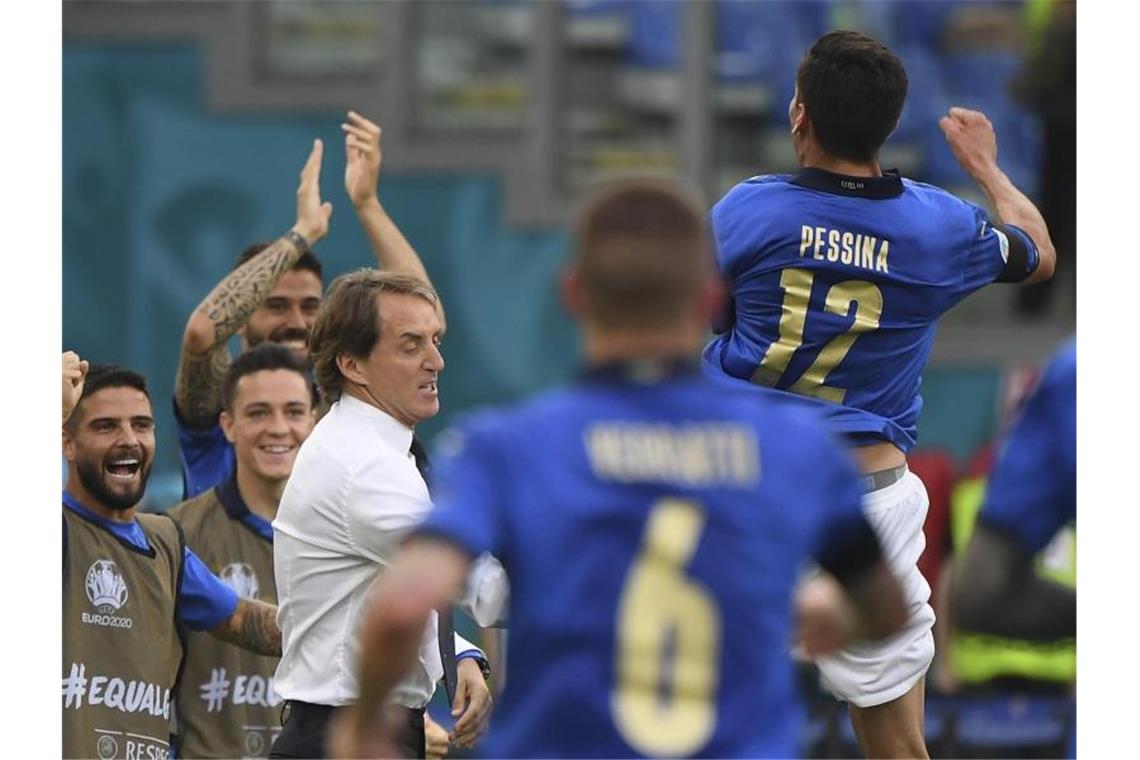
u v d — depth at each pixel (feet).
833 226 55.01
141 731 62.18
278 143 136.98
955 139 61.72
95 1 137.08
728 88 147.33
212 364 70.64
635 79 147.02
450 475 35.17
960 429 133.08
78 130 137.18
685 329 36.27
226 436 71.46
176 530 63.57
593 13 148.15
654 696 34.27
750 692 34.58
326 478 51.85
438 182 135.64
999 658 99.81
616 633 34.37
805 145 56.65
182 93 137.18
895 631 37.52
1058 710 99.66
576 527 34.63
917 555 57.82
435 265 135.54
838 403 55.93
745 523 35.04
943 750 99.76
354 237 135.95
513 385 134.72
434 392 53.36
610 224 35.99
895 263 55.31
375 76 136.67
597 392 35.86
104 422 61.57
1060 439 43.16
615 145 143.74
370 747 34.81
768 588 34.99
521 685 34.86
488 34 144.15
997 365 133.08
